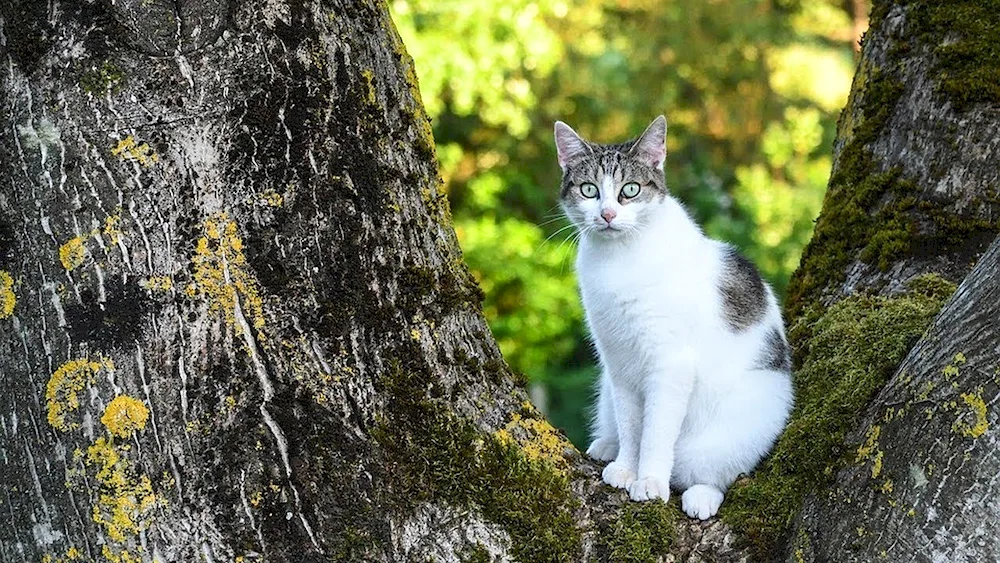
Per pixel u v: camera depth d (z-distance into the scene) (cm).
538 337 929
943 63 345
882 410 253
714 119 1213
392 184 271
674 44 1170
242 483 248
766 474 294
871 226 355
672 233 343
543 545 270
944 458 232
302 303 254
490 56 924
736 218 1066
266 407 249
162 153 242
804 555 258
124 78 239
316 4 255
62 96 238
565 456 299
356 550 254
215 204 246
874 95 365
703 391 327
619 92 1121
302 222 253
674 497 311
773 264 973
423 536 262
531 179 1091
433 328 277
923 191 343
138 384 243
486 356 295
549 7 974
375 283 265
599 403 385
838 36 1232
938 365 239
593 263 354
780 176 1147
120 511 243
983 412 228
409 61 291
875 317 317
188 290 245
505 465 277
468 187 1048
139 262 242
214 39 243
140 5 237
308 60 253
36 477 246
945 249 336
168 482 245
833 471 263
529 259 947
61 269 241
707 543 281
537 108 1102
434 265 283
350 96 261
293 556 250
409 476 263
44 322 242
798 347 348
